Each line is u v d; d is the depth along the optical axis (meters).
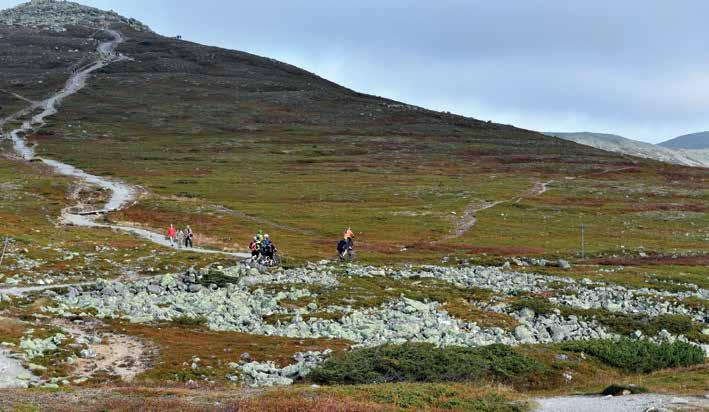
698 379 30.16
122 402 24.27
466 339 41.94
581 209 125.25
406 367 31.20
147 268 62.94
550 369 32.72
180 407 23.25
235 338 39.75
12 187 126.75
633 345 37.25
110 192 131.12
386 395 25.59
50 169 158.50
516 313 52.00
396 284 59.88
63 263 61.78
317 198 134.38
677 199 139.50
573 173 178.00
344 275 62.62
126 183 144.62
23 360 31.30
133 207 115.38
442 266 74.88
